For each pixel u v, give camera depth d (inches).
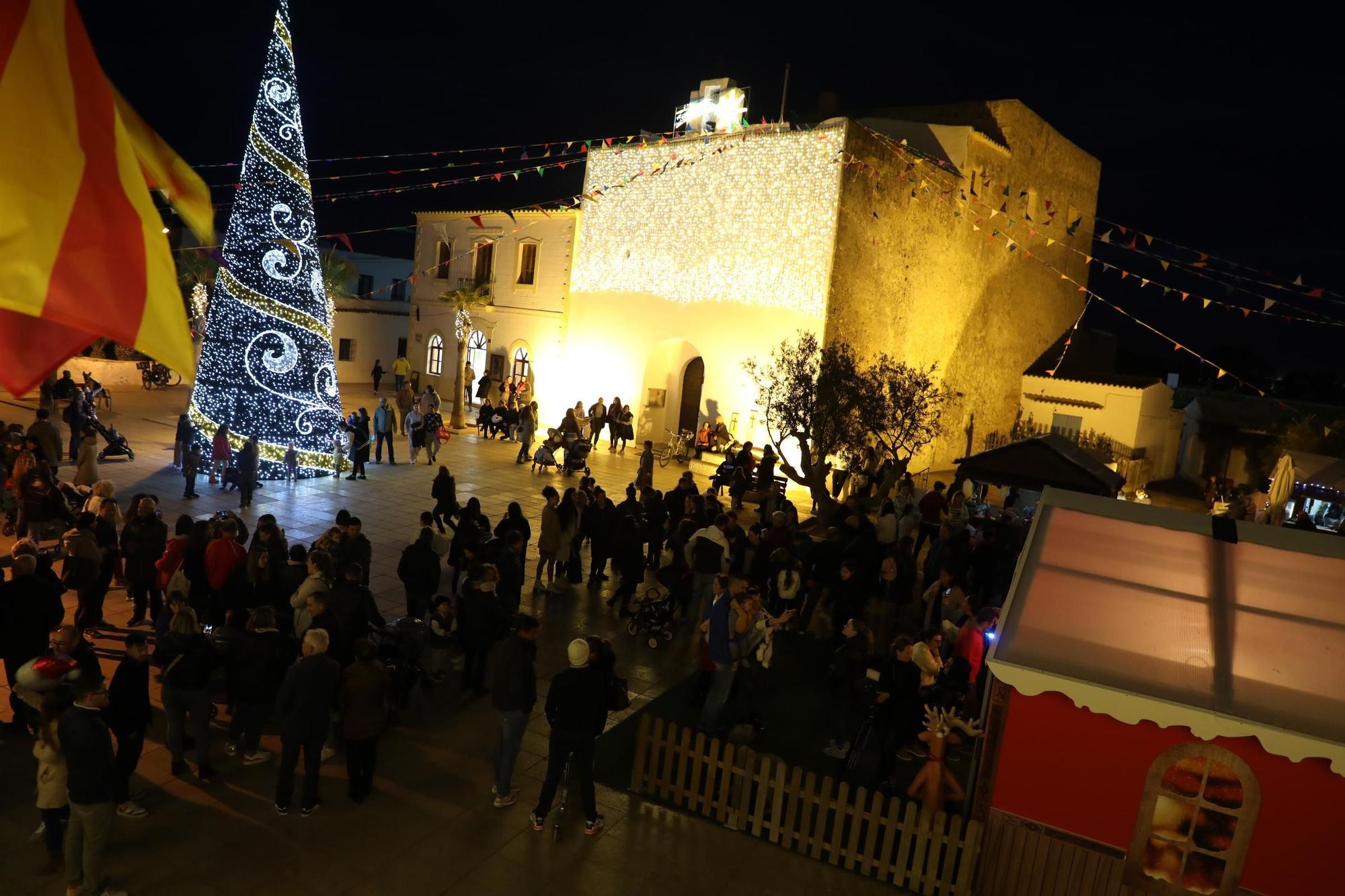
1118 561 297.9
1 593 314.8
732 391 988.6
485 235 1258.0
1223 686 242.1
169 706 297.0
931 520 647.1
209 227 89.7
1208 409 1240.8
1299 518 795.4
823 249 908.0
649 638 457.7
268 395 734.5
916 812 285.0
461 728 355.6
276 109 714.2
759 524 538.9
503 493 767.7
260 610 311.4
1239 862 244.2
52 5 79.1
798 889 275.3
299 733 278.8
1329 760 225.8
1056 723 260.5
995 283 1168.8
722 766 305.1
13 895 240.2
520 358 1221.7
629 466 951.6
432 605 388.5
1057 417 1173.1
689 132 1049.5
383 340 1496.1
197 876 253.8
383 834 281.4
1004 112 1103.6
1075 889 260.1
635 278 1077.8
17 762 299.9
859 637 356.8
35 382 83.3
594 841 289.0
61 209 76.3
